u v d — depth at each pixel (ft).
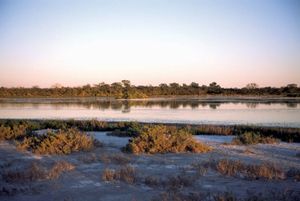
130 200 26.94
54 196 28.12
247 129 77.10
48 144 47.62
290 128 78.48
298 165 39.27
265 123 98.58
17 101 274.57
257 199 26.35
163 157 43.88
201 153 47.01
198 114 132.77
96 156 43.80
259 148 51.65
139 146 47.32
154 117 121.39
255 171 34.47
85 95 418.31
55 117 125.39
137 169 37.04
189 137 50.80
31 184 31.45
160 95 416.87
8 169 37.22
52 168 36.29
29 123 80.38
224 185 31.17
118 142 57.26
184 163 40.14
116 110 160.15
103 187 30.45
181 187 30.22
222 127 78.79
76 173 35.29
